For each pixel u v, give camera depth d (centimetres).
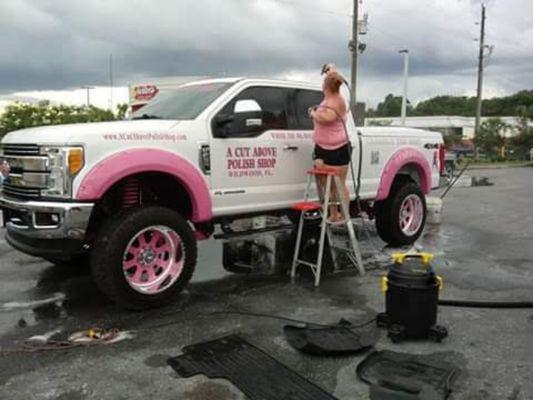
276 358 384
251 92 580
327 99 578
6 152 519
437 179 816
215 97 557
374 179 696
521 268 633
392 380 345
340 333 423
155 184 529
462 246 760
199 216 528
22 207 472
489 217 1034
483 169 2959
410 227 761
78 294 543
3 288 566
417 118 5919
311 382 348
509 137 4169
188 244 509
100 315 481
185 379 354
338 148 583
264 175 584
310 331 427
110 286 464
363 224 863
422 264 418
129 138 479
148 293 483
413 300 405
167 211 493
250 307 498
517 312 478
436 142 812
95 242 470
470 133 5744
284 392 335
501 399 327
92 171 455
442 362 372
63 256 505
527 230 888
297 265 642
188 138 516
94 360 386
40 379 358
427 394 324
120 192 509
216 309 493
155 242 496
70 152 451
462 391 336
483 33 4056
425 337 413
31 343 418
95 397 334
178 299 523
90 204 455
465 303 489
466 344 407
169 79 1625
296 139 613
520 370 365
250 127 552
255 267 639
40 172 467
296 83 626
